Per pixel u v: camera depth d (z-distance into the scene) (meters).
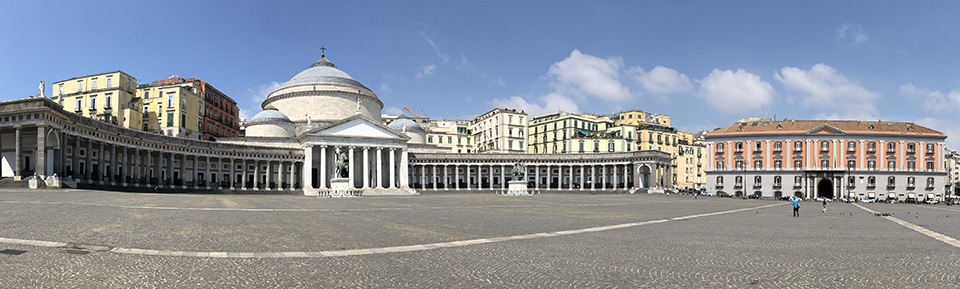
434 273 14.67
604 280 14.02
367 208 43.31
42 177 62.75
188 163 103.06
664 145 161.75
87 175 74.56
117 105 97.38
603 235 24.25
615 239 22.69
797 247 20.73
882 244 22.08
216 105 126.00
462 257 17.30
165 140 91.25
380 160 116.25
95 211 30.47
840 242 22.64
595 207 50.72
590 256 17.75
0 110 65.00
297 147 119.50
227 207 38.91
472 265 15.91
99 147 77.19
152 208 34.59
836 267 16.17
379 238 21.86
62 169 67.56
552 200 68.31
